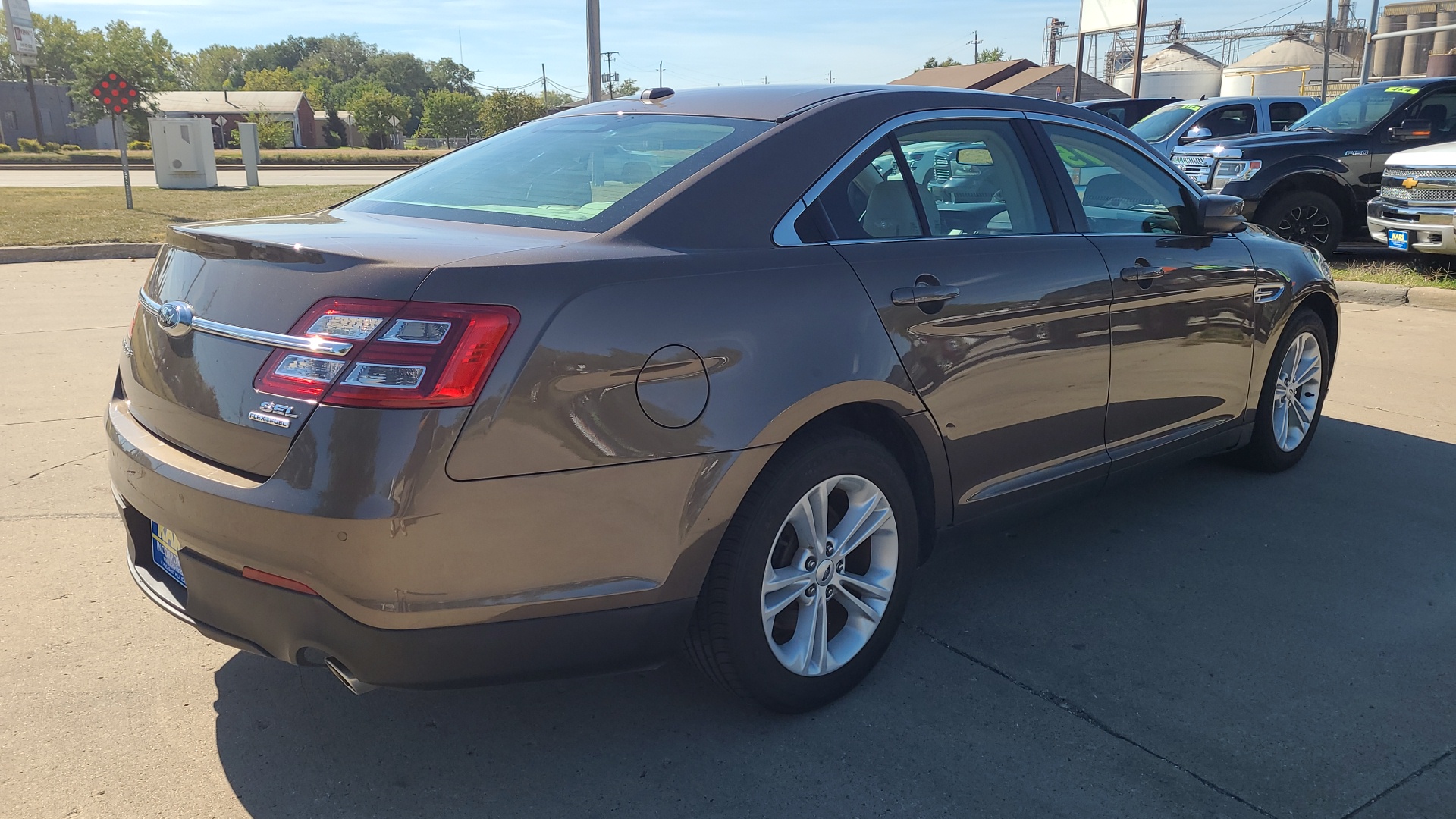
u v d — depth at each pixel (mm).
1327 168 10641
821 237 2686
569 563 2205
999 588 3533
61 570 3514
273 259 2238
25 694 2764
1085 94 50688
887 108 2996
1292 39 55094
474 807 2357
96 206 17172
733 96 3119
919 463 2939
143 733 2607
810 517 2604
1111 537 3984
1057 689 2877
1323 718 2744
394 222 2707
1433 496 4414
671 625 2387
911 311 2758
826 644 2721
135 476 2408
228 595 2229
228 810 2326
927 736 2648
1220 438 4168
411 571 2045
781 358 2461
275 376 2117
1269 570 3684
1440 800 2410
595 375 2180
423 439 2014
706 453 2328
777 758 2549
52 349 6918
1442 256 10789
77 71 47781
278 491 2076
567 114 3457
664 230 2453
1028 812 2352
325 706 2756
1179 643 3146
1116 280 3385
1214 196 3844
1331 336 4832
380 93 92938
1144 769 2516
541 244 2334
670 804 2373
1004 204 3234
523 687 2879
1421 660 3053
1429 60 30531
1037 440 3236
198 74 154375
